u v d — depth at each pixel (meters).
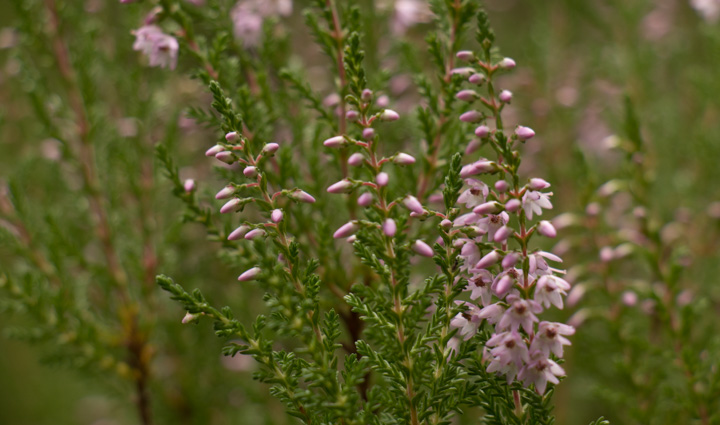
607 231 0.35
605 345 0.36
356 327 0.30
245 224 0.26
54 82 0.38
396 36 0.35
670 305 0.32
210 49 0.29
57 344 0.35
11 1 0.33
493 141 0.26
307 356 0.33
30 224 0.35
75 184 0.39
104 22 0.40
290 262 0.26
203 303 0.25
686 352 0.31
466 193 0.26
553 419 0.26
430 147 0.29
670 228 0.38
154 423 0.40
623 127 0.34
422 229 0.29
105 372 0.37
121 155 0.35
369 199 0.25
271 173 0.29
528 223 0.35
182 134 0.39
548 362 0.25
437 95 0.29
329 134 0.30
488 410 0.26
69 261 0.37
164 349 0.40
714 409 0.31
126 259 0.36
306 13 0.30
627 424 0.35
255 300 0.39
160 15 0.29
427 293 0.26
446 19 0.29
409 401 0.26
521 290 0.25
